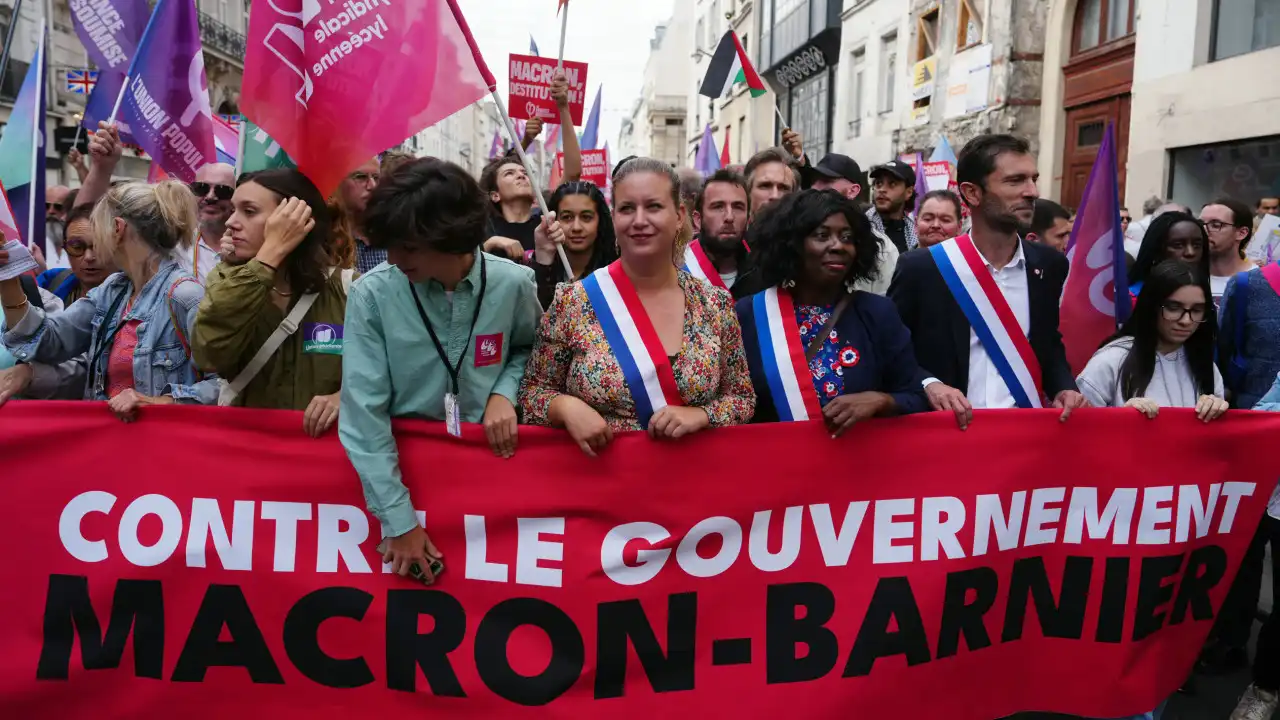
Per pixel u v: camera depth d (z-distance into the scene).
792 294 2.83
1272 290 3.96
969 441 2.77
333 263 2.82
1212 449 2.96
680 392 2.52
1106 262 4.09
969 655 2.81
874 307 2.81
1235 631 3.77
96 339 3.02
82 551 2.60
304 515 2.59
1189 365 3.48
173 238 2.97
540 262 4.22
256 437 2.59
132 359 2.94
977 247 3.31
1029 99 14.44
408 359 2.44
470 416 2.54
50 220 6.23
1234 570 3.05
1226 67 10.52
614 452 2.57
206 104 4.12
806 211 2.67
